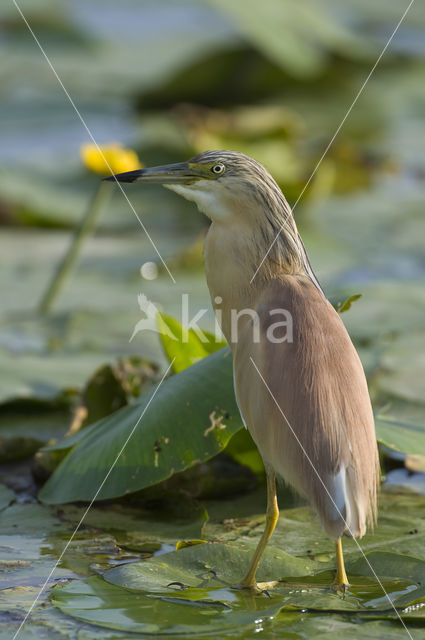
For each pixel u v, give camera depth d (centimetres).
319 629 505
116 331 981
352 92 1997
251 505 697
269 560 589
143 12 2570
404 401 813
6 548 612
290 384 539
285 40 1784
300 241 616
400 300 1052
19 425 809
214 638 496
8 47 2312
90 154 955
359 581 567
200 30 2456
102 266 1216
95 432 696
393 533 641
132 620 512
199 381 666
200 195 608
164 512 680
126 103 1891
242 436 698
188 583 558
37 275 1182
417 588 550
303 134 1731
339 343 556
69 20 2433
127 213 1434
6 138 1698
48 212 1398
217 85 1870
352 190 1536
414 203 1477
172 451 640
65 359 908
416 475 748
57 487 672
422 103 1977
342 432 529
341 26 2044
